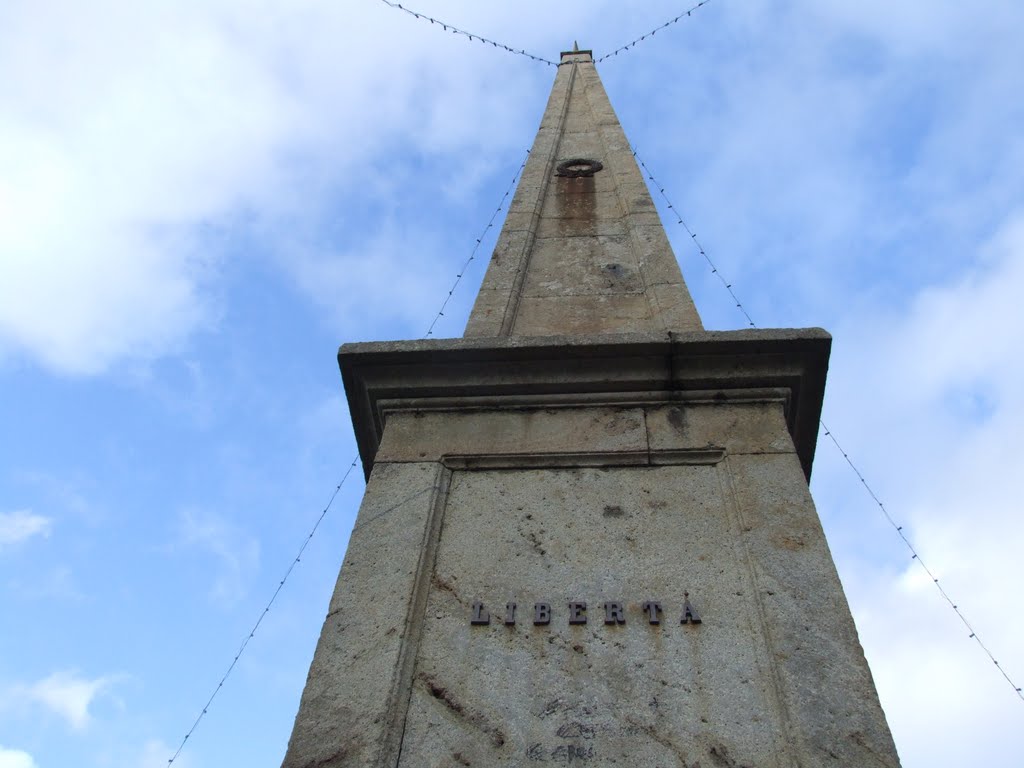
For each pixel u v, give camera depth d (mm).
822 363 4980
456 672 3646
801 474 4418
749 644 3658
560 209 8773
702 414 4859
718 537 4160
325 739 3393
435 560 4164
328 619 3891
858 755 3223
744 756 3279
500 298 6836
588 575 4020
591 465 4609
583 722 3432
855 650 3574
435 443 4816
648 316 6504
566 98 13375
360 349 5125
